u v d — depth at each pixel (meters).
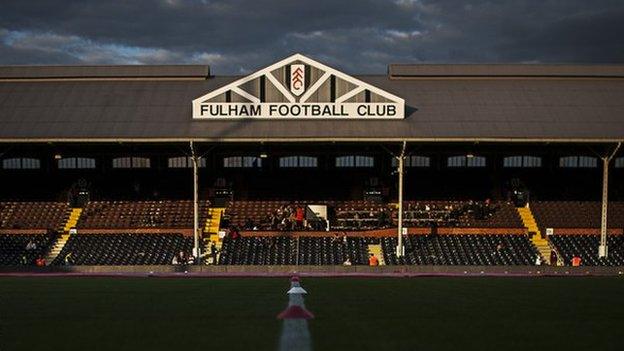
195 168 52.19
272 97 54.38
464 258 52.88
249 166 64.81
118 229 58.50
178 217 60.97
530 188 63.84
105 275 44.44
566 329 21.88
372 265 48.44
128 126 53.38
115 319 23.73
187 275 44.16
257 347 19.22
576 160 64.50
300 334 20.97
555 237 56.97
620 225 58.78
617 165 64.44
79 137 51.12
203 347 19.23
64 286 35.50
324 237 56.41
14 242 56.75
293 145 59.94
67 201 63.81
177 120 54.56
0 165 64.25
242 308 26.28
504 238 56.41
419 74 63.47
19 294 31.45
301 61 54.38
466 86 61.75
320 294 31.28
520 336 20.73
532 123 54.25
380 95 54.38
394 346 19.28
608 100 58.59
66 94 59.62
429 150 60.47
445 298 29.73
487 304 27.58
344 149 61.78
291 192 64.38
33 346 19.55
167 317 24.11
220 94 54.38
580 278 41.38
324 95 54.47
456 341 20.00
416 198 63.75
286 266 47.25
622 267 46.69
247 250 54.34
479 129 53.06
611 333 21.25
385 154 63.88
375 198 64.25
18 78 62.31
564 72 63.06
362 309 26.05
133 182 64.69
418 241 55.72
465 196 63.69
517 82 62.53
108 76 63.03
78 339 20.41
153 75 63.28
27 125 53.50
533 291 32.78
